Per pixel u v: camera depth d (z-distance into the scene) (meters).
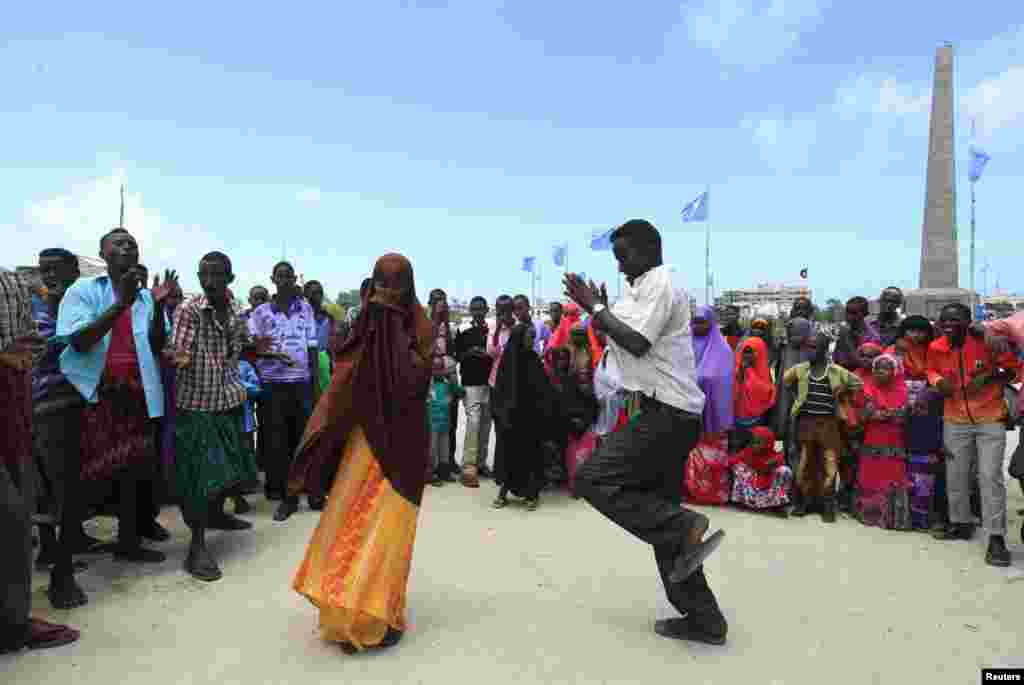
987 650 3.77
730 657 3.64
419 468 3.86
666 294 3.67
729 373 6.73
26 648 3.64
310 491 3.94
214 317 4.93
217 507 5.88
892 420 6.28
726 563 5.21
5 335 3.63
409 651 3.67
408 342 3.89
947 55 21.47
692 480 7.12
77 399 4.36
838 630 4.01
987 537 5.33
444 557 5.25
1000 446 5.36
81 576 4.75
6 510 3.51
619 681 3.38
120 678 3.35
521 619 4.10
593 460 3.82
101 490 5.36
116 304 4.23
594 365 7.43
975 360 5.48
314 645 3.73
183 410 4.79
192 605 4.26
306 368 6.93
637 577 4.83
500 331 8.12
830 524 6.41
